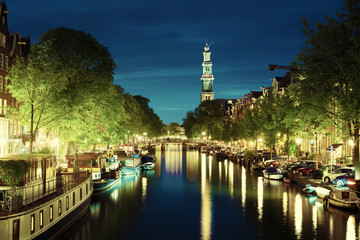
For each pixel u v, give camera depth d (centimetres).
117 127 6844
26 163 2297
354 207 3466
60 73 3797
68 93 4066
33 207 2234
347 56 3247
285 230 2984
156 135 15912
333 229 2936
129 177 6594
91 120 4728
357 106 3247
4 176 2247
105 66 4741
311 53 3638
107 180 5075
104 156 5328
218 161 10138
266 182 5550
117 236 2919
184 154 14025
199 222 3334
